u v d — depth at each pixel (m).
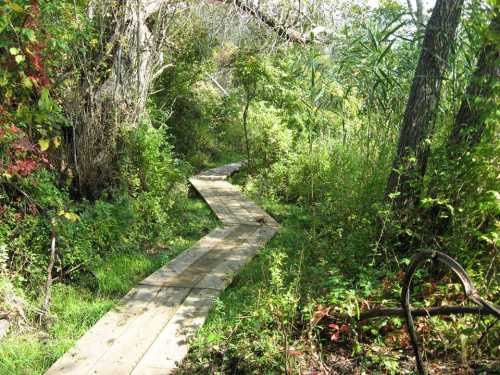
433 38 5.39
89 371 3.85
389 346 4.21
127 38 7.55
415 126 5.54
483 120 4.56
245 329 4.36
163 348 4.23
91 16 7.22
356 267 5.31
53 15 5.75
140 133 7.82
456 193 4.89
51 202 5.71
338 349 4.27
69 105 6.72
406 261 4.66
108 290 5.65
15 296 4.74
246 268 6.46
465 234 4.75
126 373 3.84
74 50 6.43
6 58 5.04
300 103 14.04
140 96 8.01
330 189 7.74
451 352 4.08
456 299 4.42
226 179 13.30
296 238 7.68
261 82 14.33
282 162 12.13
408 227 5.40
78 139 6.96
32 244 5.56
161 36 8.38
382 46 6.39
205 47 13.46
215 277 5.95
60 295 5.29
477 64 4.87
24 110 5.03
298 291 4.76
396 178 5.67
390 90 6.43
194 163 14.78
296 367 3.87
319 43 10.90
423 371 3.35
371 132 6.82
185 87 14.14
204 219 9.14
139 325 4.64
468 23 5.04
